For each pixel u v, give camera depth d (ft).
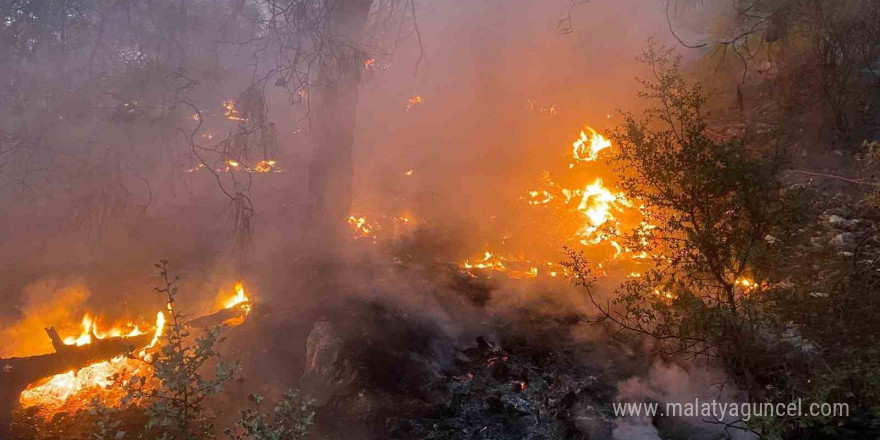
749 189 10.44
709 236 10.64
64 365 13.75
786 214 10.48
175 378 9.86
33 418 12.32
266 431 9.95
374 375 13.30
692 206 10.94
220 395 12.85
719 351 11.24
